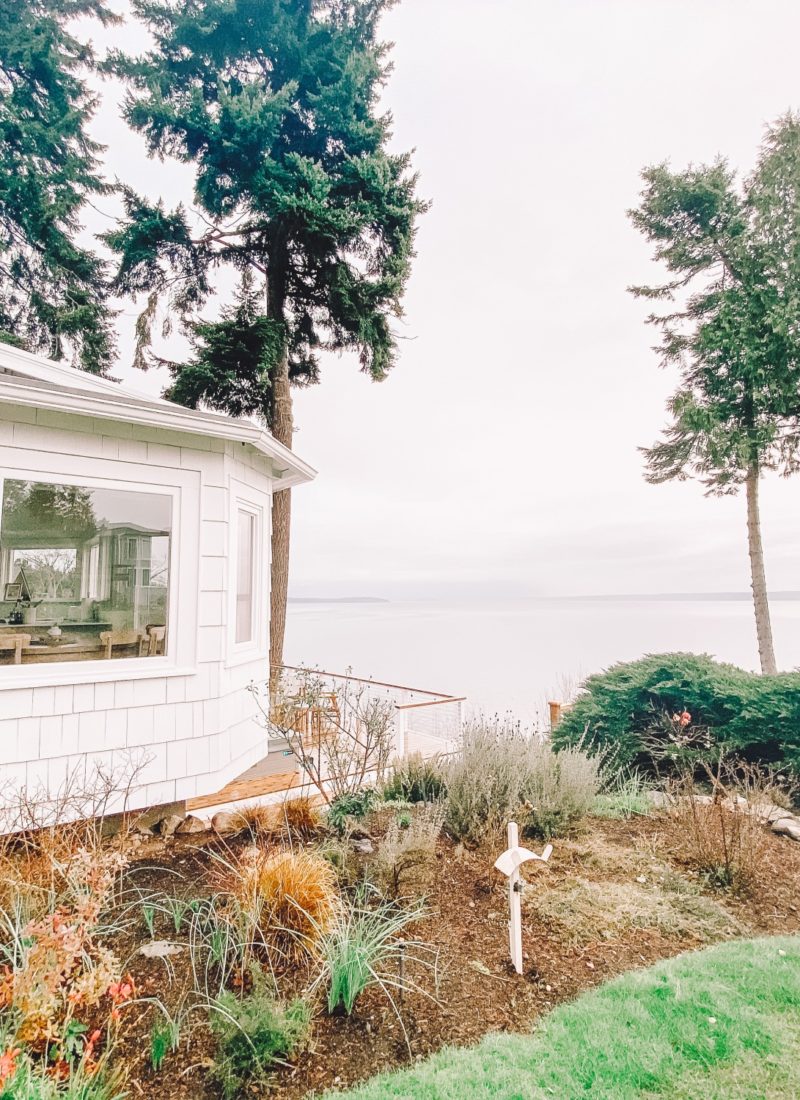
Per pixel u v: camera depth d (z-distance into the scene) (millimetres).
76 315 12250
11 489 3855
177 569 4562
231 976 2533
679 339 10656
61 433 4020
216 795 4789
